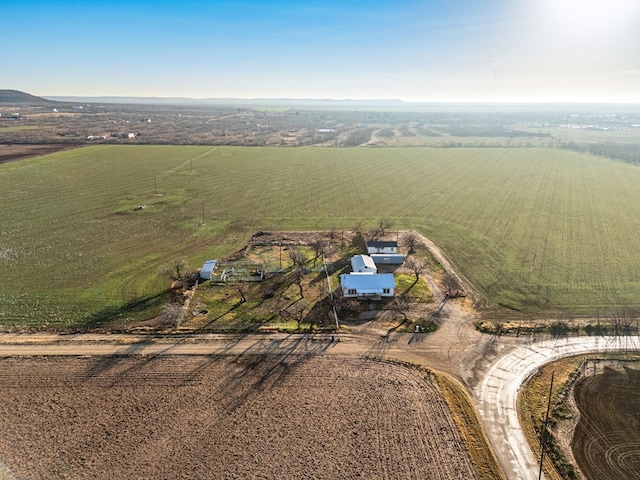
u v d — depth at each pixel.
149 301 56.09
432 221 89.75
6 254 70.31
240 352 45.44
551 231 82.81
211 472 31.33
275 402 38.22
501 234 81.62
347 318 52.72
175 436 34.41
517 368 43.69
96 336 48.06
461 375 42.66
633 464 32.88
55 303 55.22
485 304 56.34
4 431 34.59
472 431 35.34
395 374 42.38
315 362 44.03
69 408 37.16
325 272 65.25
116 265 67.06
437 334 49.62
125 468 31.50
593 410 38.16
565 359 45.25
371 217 92.50
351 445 33.72
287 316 52.62
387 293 57.78
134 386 39.97
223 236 80.69
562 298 57.72
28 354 44.41
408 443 34.00
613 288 60.28
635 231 82.31
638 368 43.94
